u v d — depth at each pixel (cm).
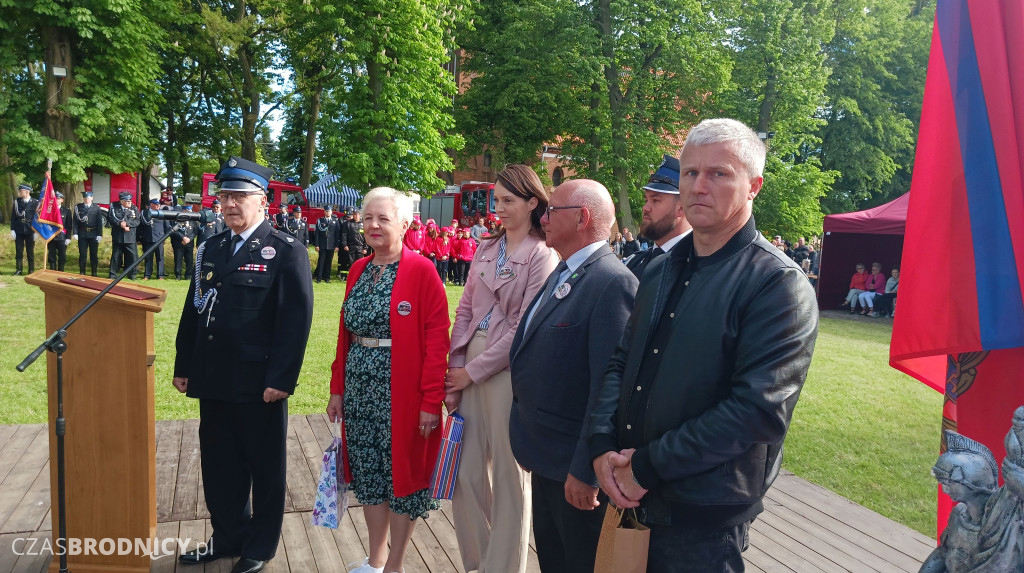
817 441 554
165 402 564
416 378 285
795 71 2564
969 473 133
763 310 160
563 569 247
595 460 182
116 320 266
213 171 3045
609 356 224
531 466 238
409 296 284
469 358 289
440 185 1983
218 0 2369
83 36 1638
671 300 180
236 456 301
